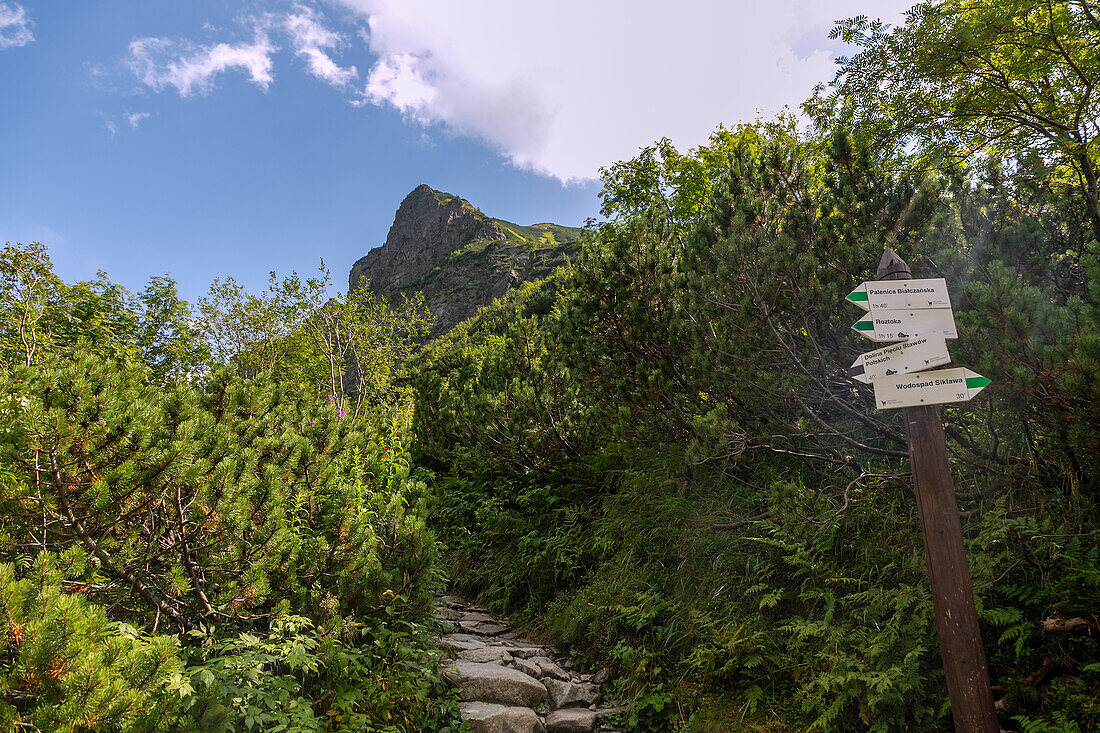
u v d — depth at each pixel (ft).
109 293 50.08
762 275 15.38
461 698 14.21
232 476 11.55
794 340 15.94
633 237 21.48
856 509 14.97
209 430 12.67
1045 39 18.93
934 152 17.98
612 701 15.06
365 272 531.09
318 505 14.84
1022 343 10.48
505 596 22.25
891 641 11.50
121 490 10.09
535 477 28.27
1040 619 10.94
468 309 347.77
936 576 9.10
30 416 9.25
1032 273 13.09
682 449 20.21
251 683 10.33
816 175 17.12
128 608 11.29
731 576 15.99
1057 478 12.33
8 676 6.94
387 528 15.19
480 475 31.09
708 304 16.76
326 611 12.84
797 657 13.32
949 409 13.78
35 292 34.22
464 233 458.09
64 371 10.16
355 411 23.62
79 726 6.82
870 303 9.86
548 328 27.20
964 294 13.04
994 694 10.75
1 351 18.71
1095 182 15.87
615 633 16.90
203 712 8.46
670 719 13.60
